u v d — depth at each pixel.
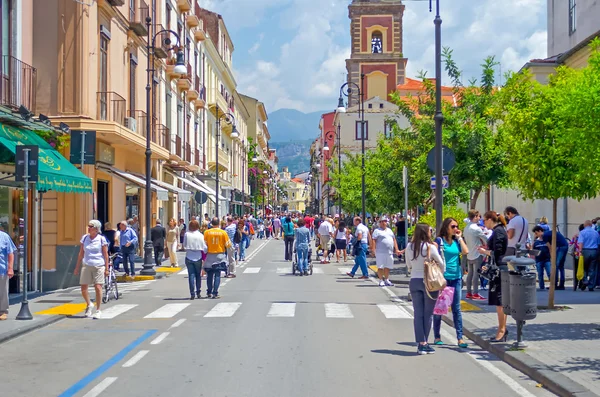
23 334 11.98
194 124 46.34
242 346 10.55
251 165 95.00
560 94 12.72
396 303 16.41
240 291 19.20
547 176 12.98
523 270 9.62
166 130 34.03
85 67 21.92
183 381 8.16
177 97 39.72
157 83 33.47
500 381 8.19
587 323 12.11
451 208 20.25
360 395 7.46
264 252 41.53
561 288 18.45
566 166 12.98
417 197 30.14
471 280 16.09
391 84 77.31
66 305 16.05
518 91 14.89
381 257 20.78
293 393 7.54
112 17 24.94
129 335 11.73
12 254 13.66
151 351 10.16
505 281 9.89
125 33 26.92
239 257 33.53
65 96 21.84
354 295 18.17
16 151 13.66
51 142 19.67
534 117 12.91
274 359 9.51
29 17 21.33
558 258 18.44
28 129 18.33
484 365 9.16
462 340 10.59
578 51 26.42
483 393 7.59
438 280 9.80
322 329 12.32
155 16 33.06
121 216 27.66
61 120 21.66
